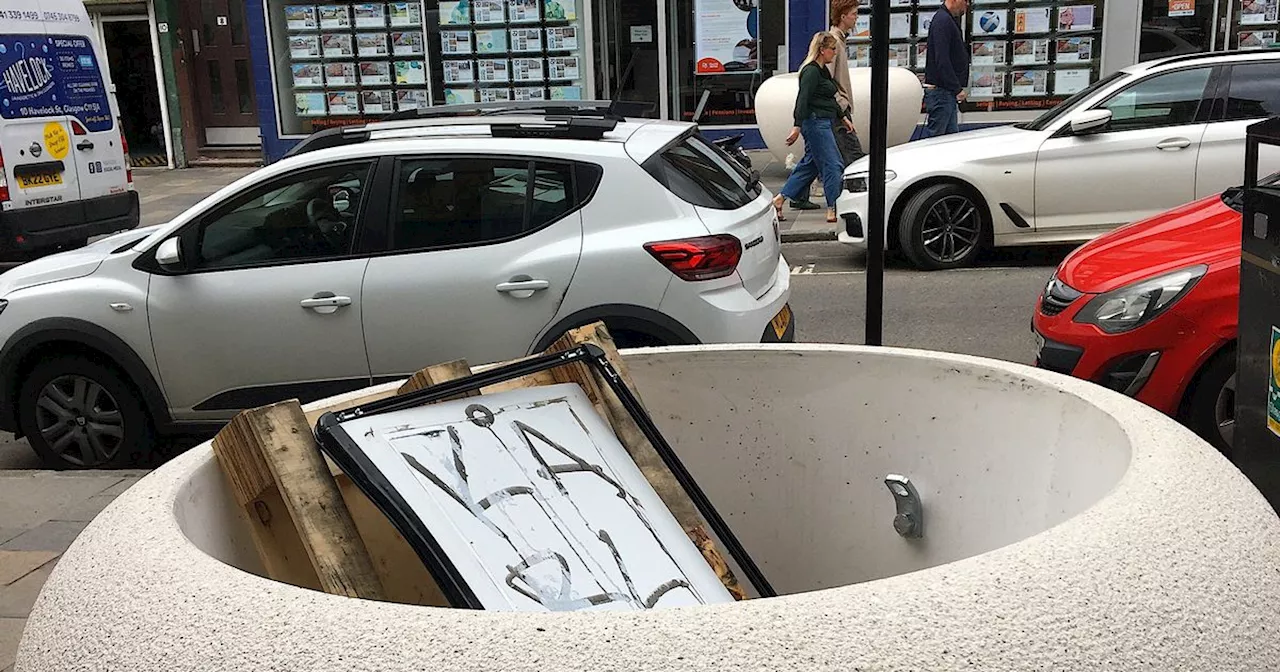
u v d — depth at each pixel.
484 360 5.11
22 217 10.45
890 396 2.42
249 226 5.35
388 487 1.72
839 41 10.72
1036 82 15.09
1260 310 3.33
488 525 1.74
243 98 18.45
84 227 11.06
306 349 5.27
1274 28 14.48
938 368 2.34
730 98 15.83
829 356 2.49
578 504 1.86
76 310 5.47
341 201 5.26
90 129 11.20
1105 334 4.66
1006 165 9.02
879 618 1.21
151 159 18.66
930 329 7.56
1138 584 1.30
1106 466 1.87
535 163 5.07
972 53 15.12
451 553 1.67
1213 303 4.45
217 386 5.43
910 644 1.18
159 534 1.55
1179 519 1.44
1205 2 14.55
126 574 1.45
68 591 1.49
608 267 4.92
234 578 1.38
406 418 1.88
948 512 2.33
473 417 1.95
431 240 5.14
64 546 4.52
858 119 12.73
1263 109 8.65
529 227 5.05
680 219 4.97
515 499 1.81
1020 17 14.90
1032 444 2.13
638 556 1.82
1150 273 4.64
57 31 10.86
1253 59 8.72
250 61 18.25
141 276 5.43
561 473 1.91
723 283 4.95
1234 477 1.62
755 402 2.57
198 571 1.41
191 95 18.36
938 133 12.09
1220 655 1.27
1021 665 1.18
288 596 1.32
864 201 9.38
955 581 1.27
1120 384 4.66
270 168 5.33
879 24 4.36
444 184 5.14
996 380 2.22
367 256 5.19
